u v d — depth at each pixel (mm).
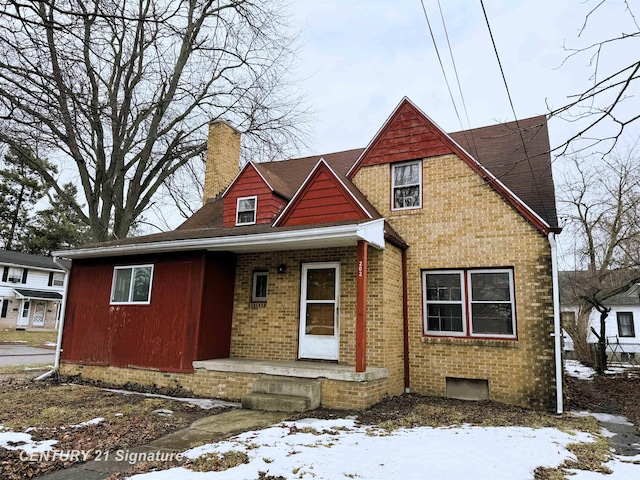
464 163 9992
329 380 7930
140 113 14391
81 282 11664
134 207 17219
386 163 10930
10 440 5621
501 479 4180
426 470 4379
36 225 41719
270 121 18891
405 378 9680
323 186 10188
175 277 10156
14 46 5633
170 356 9719
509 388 8719
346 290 9453
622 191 15812
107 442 5641
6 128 6496
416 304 9914
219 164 16281
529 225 9117
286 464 4566
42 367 14117
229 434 6078
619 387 11875
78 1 5711
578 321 20312
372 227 8477
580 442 5699
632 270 16594
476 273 9586
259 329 10242
